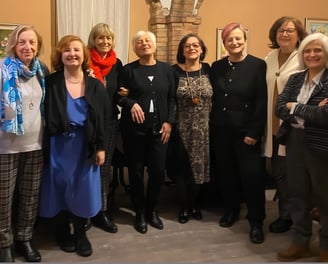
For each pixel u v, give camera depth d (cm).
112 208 326
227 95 283
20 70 224
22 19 438
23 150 232
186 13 460
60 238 275
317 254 262
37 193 247
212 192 356
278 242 282
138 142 288
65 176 246
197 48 292
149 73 284
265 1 511
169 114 291
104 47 280
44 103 239
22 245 251
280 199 299
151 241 282
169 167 322
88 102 240
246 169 285
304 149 235
